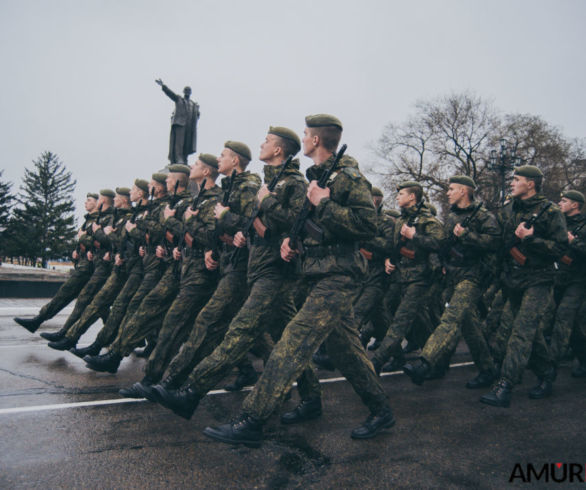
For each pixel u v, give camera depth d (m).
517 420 3.62
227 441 2.67
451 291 7.48
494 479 2.58
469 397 4.25
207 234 3.81
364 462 2.74
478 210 4.54
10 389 4.03
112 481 2.39
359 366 3.06
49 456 2.67
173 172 5.13
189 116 14.16
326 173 2.85
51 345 5.32
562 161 30.67
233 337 3.11
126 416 3.41
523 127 31.08
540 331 4.32
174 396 3.04
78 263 6.17
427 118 32.44
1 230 60.94
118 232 5.58
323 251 2.94
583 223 5.44
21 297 12.99
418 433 3.26
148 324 4.46
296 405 3.86
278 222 3.15
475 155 31.80
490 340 7.08
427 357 4.25
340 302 2.89
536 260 4.20
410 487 2.45
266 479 2.48
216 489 2.35
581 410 3.93
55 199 64.69
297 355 2.77
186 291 3.90
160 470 2.54
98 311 5.30
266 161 3.62
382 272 5.54
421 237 4.80
